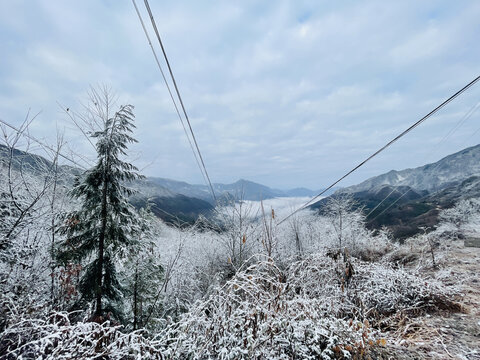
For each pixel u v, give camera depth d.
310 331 3.07
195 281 9.50
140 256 6.67
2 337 3.30
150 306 6.62
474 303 4.60
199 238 13.15
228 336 3.12
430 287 5.02
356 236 11.38
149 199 8.30
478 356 2.94
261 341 2.82
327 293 4.83
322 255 5.86
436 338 3.43
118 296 5.86
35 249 5.45
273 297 3.56
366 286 5.16
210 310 3.86
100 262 5.52
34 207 5.62
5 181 5.42
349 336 3.03
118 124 6.00
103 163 5.80
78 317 4.90
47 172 6.14
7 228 5.15
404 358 2.96
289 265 5.00
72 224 5.52
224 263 11.64
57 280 5.38
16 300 4.52
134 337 3.24
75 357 2.91
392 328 4.14
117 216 6.07
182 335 3.21
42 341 2.83
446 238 13.12
